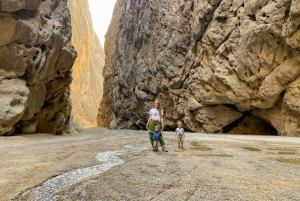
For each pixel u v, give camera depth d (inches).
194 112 889.5
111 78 1871.3
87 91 3129.9
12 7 394.0
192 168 173.0
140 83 1213.1
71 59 650.8
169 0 1008.9
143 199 109.1
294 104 560.4
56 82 639.1
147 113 1185.4
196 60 861.2
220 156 232.7
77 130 869.2
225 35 707.4
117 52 1648.6
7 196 111.9
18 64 443.8
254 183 134.3
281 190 121.3
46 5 546.3
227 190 121.1
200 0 786.8
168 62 994.7
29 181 135.4
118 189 123.2
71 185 129.9
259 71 618.8
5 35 408.2
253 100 677.3
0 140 337.1
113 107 1676.9
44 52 514.9
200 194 115.0
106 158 215.5
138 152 259.4
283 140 436.8
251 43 604.4
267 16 548.1
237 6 669.3
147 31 1180.5
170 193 116.7
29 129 502.9
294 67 544.4
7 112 387.2
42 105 577.3
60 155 229.6
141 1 1253.1
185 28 933.2
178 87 991.0
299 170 167.8
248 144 356.2
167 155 238.2
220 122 804.0
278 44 561.3
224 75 708.0
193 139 461.4
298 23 481.1
